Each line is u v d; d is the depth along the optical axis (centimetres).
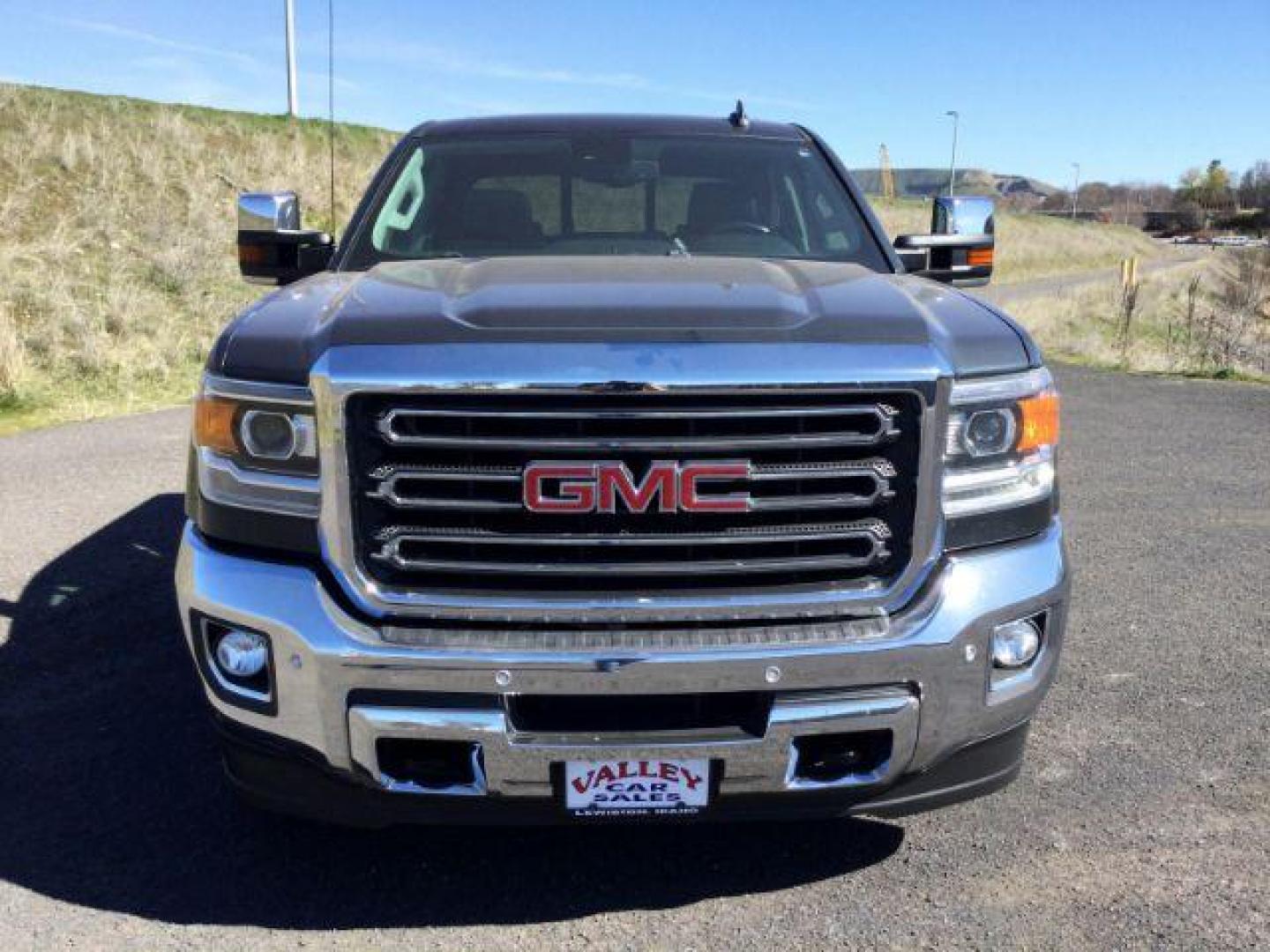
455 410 237
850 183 420
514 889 285
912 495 249
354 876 290
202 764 346
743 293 273
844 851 304
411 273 315
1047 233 6131
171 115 1967
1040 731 376
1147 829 314
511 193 397
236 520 259
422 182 408
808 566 247
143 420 856
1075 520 646
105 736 363
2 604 470
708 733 244
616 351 238
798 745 249
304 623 245
